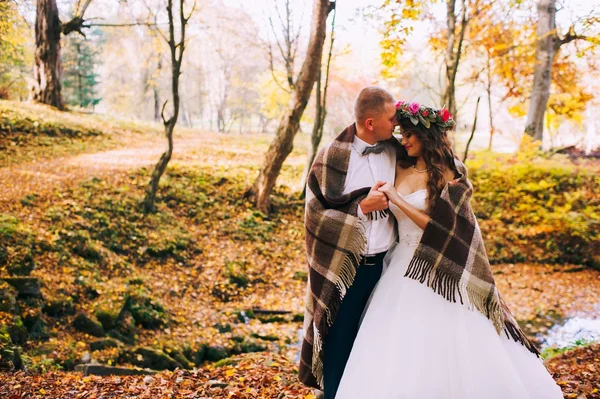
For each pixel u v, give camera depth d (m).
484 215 16.06
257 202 15.44
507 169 17.39
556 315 11.08
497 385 3.00
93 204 12.64
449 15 16.47
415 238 3.29
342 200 3.33
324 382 3.41
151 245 12.22
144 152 18.17
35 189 12.57
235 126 46.62
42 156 15.55
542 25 19.92
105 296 9.27
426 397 2.93
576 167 17.67
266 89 25.66
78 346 7.84
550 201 16.12
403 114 3.32
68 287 9.12
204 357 9.16
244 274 12.41
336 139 3.46
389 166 3.43
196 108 44.12
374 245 3.37
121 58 41.22
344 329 3.38
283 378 5.34
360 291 3.40
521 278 13.30
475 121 15.55
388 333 3.12
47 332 7.98
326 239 3.34
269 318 10.76
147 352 8.16
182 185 15.34
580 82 22.31
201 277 11.95
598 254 14.17
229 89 36.41
